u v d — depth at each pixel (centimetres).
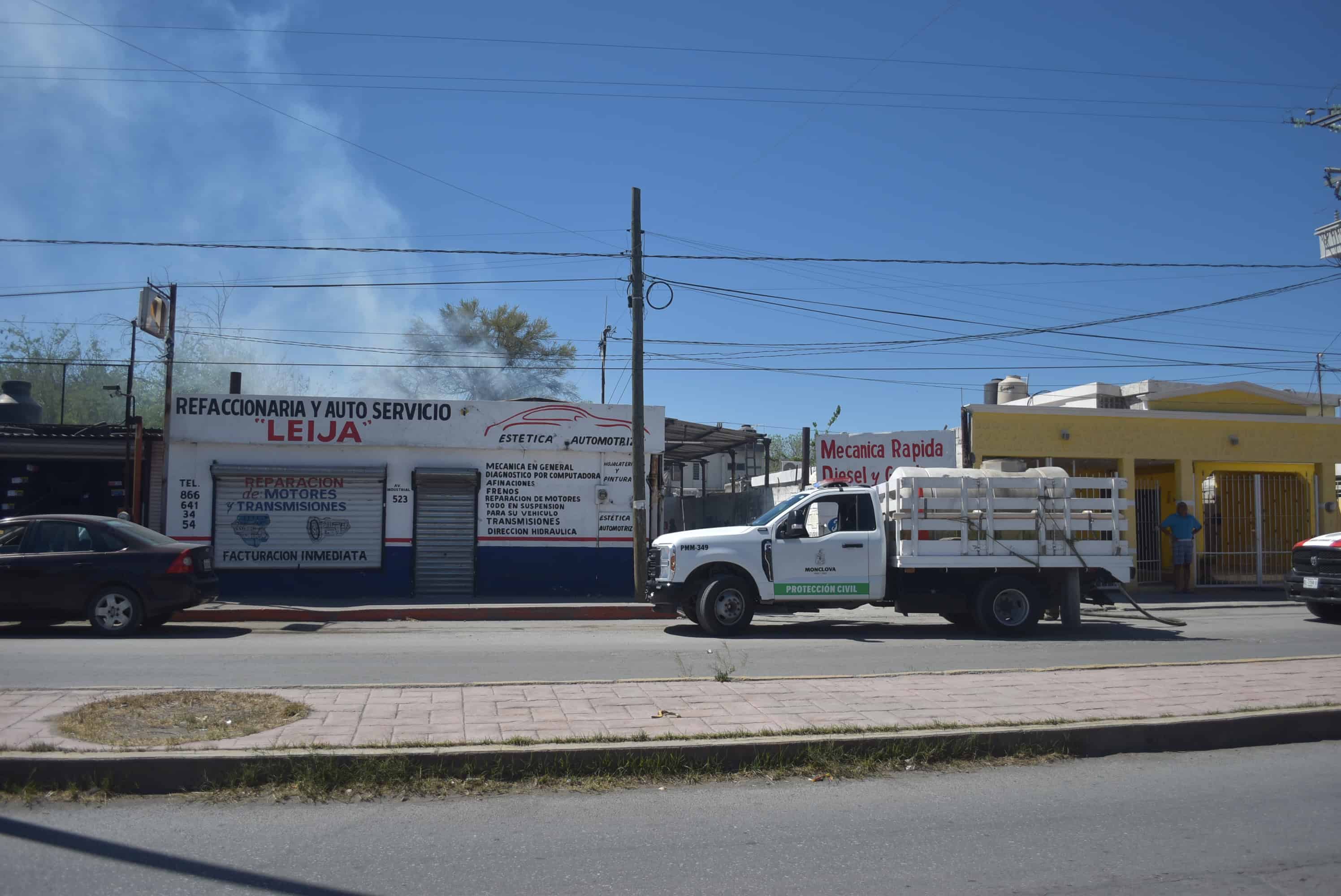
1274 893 456
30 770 554
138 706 708
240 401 1870
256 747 593
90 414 3597
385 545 1900
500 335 4831
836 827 532
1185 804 580
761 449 5997
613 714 704
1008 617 1419
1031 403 2530
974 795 590
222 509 1858
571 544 1961
